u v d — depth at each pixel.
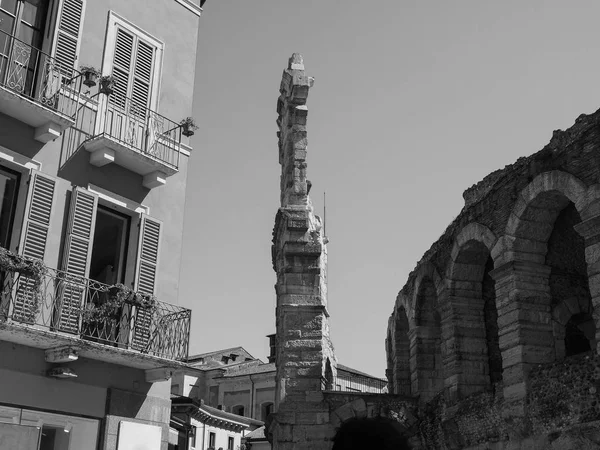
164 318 20.83
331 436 27.73
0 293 17.56
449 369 26.23
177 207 23.11
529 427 21.19
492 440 23.48
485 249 26.02
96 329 19.64
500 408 22.69
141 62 23.23
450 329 26.41
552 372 20.56
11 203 19.30
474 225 25.08
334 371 36.62
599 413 18.77
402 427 28.39
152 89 23.36
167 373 20.59
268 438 31.62
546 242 22.97
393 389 35.44
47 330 18.64
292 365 28.38
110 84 20.97
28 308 18.02
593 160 20.14
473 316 26.42
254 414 72.31
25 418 18.33
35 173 19.31
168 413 21.50
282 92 34.22
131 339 20.08
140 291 20.98
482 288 26.86
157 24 24.09
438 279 27.62
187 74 24.75
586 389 19.22
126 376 20.64
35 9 21.02
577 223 21.89
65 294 19.05
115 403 20.16
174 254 22.67
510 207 23.48
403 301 32.44
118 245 21.52
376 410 28.33
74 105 20.95
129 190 21.75
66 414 19.16
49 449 18.91
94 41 22.03
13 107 19.19
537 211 22.61
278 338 30.83
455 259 26.39
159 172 21.89
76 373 19.48
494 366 26.45
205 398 76.50
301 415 27.89
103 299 20.70
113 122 21.78
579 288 24.92
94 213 20.27
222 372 76.81
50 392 18.88
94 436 19.66
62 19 21.17
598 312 19.05
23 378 18.41
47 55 19.72
